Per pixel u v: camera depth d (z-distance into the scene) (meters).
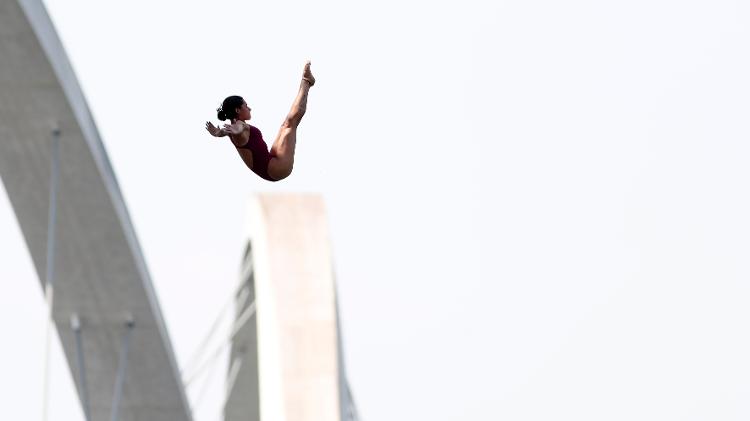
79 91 79.50
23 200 84.50
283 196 113.81
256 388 124.25
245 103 48.50
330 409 108.94
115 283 89.38
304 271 111.44
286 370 109.19
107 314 91.56
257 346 121.81
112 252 87.12
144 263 89.62
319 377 109.38
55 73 75.81
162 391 96.38
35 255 88.38
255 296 116.19
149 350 93.44
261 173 48.31
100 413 98.88
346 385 115.31
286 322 109.88
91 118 81.56
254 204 113.38
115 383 96.31
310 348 110.00
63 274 89.38
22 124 79.06
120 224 84.94
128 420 98.94
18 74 76.12
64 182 82.69
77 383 97.50
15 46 74.50
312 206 113.75
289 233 112.19
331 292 111.38
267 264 111.44
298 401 108.44
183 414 97.94
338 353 111.44
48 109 78.19
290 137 48.44
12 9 72.06
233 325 120.88
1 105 78.19
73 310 91.56
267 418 109.94
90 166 81.12
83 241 86.62
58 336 93.62
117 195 84.38
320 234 112.50
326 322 110.88
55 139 79.75
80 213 84.62
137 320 91.56
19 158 81.44
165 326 93.88
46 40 74.81
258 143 48.22
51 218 81.19
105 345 93.50
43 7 74.88
